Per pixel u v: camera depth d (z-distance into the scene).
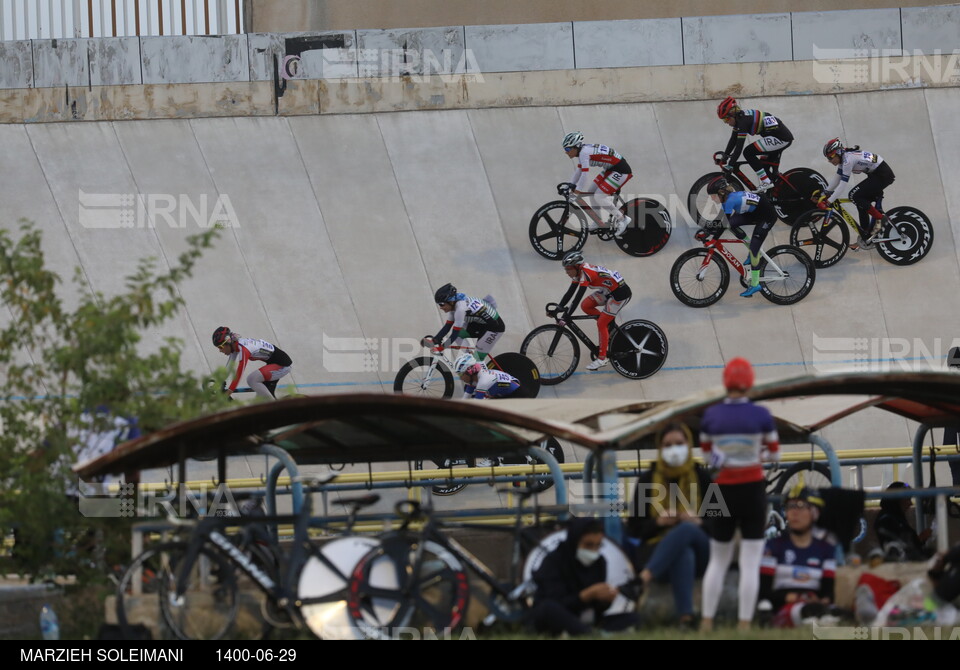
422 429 31.38
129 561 29.88
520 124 66.31
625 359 50.81
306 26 72.31
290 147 64.75
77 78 66.06
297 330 55.16
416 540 24.88
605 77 67.75
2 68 65.88
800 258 53.88
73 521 29.61
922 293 55.47
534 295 56.38
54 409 30.39
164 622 25.23
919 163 62.22
